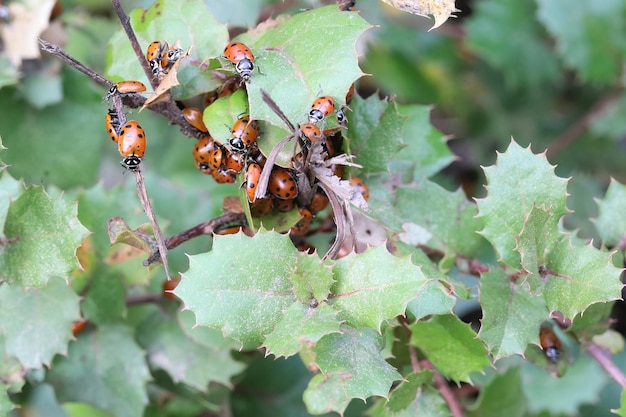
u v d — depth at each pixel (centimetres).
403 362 26
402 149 27
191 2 25
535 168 25
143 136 24
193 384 29
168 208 32
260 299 23
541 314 25
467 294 25
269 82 23
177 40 25
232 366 29
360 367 23
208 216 32
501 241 25
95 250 28
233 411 32
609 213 27
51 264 24
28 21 29
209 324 23
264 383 32
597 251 24
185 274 23
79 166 31
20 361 27
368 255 23
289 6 31
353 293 23
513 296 25
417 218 26
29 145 30
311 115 23
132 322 29
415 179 27
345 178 25
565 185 24
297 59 24
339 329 23
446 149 28
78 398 28
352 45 23
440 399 26
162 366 29
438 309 24
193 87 24
